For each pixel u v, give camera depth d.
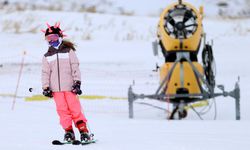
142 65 47.16
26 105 32.47
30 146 19.69
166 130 23.09
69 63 20.62
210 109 31.23
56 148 19.27
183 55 27.19
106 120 26.64
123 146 19.44
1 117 27.89
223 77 42.09
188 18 27.61
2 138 21.48
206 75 27.91
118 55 51.25
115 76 42.84
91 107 31.95
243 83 39.31
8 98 34.75
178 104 27.69
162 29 27.61
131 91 27.33
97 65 46.97
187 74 26.92
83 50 53.44
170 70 26.95
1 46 54.31
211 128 23.39
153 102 34.06
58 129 23.88
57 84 20.50
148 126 24.33
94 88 37.97
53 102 33.75
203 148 18.86
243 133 22.03
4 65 46.41
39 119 27.22
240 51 53.06
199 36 27.47
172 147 19.06
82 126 20.36
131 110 27.36
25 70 44.81
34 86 38.78
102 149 18.98
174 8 27.62
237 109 26.59
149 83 39.88
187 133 22.19
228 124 24.47
